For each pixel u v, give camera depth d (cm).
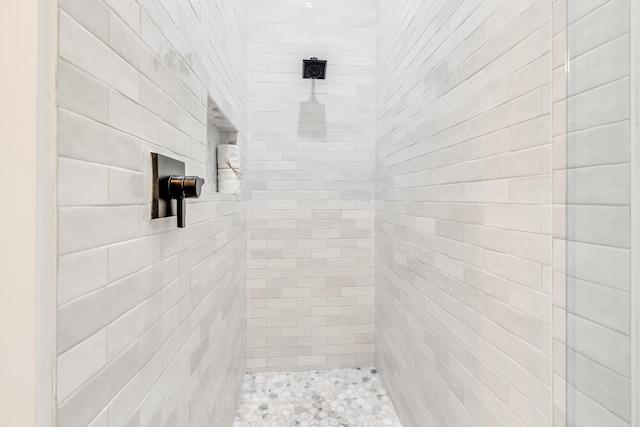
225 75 158
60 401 45
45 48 43
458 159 120
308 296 244
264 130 240
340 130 245
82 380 50
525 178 85
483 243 104
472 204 111
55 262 44
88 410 52
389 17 209
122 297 61
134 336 66
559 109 73
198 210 111
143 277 70
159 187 74
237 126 193
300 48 240
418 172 159
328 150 244
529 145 83
